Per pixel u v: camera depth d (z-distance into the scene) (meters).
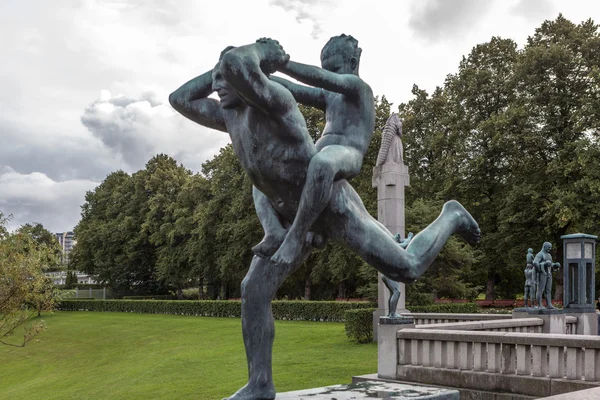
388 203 17.42
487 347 8.53
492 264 36.09
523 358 8.16
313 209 2.52
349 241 2.70
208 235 48.38
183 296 64.06
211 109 2.86
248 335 2.68
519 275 41.56
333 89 2.73
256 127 2.59
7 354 32.59
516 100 35.03
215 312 41.12
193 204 54.38
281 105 2.49
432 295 22.86
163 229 55.50
